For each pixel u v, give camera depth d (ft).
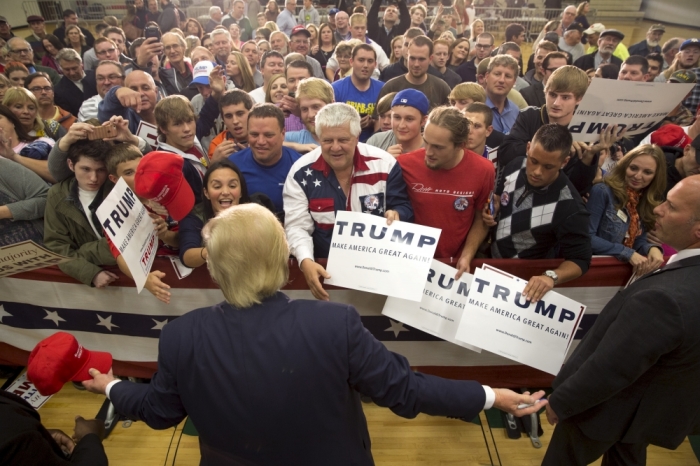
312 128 9.41
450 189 6.69
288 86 11.71
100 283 6.82
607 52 19.21
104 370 4.71
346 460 3.62
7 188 7.07
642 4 53.67
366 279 6.16
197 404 3.46
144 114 10.36
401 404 3.63
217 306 3.66
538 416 7.79
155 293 6.31
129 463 7.04
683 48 15.67
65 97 14.08
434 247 6.00
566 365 5.49
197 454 7.18
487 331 6.36
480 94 9.56
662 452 7.26
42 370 4.28
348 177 6.70
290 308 3.53
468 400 3.88
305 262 6.17
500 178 7.00
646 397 4.71
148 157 5.33
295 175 6.69
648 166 6.88
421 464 7.05
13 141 8.60
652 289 4.29
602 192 7.28
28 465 3.39
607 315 4.96
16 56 16.51
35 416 3.82
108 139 6.67
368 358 3.51
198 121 10.66
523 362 6.38
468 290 6.52
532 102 13.76
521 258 6.76
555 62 13.15
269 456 3.45
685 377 4.51
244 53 17.10
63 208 6.75
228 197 6.16
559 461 5.74
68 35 21.61
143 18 27.73
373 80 12.97
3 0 39.93
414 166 6.81
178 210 5.62
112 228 5.36
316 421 3.41
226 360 3.35
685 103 14.38
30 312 7.58
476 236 6.96
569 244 6.28
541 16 42.42
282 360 3.32
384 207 6.75
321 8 40.75
